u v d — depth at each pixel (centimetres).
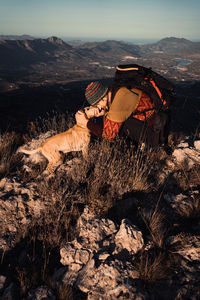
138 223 336
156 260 267
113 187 404
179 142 570
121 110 258
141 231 312
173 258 273
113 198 389
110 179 421
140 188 399
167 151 527
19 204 396
